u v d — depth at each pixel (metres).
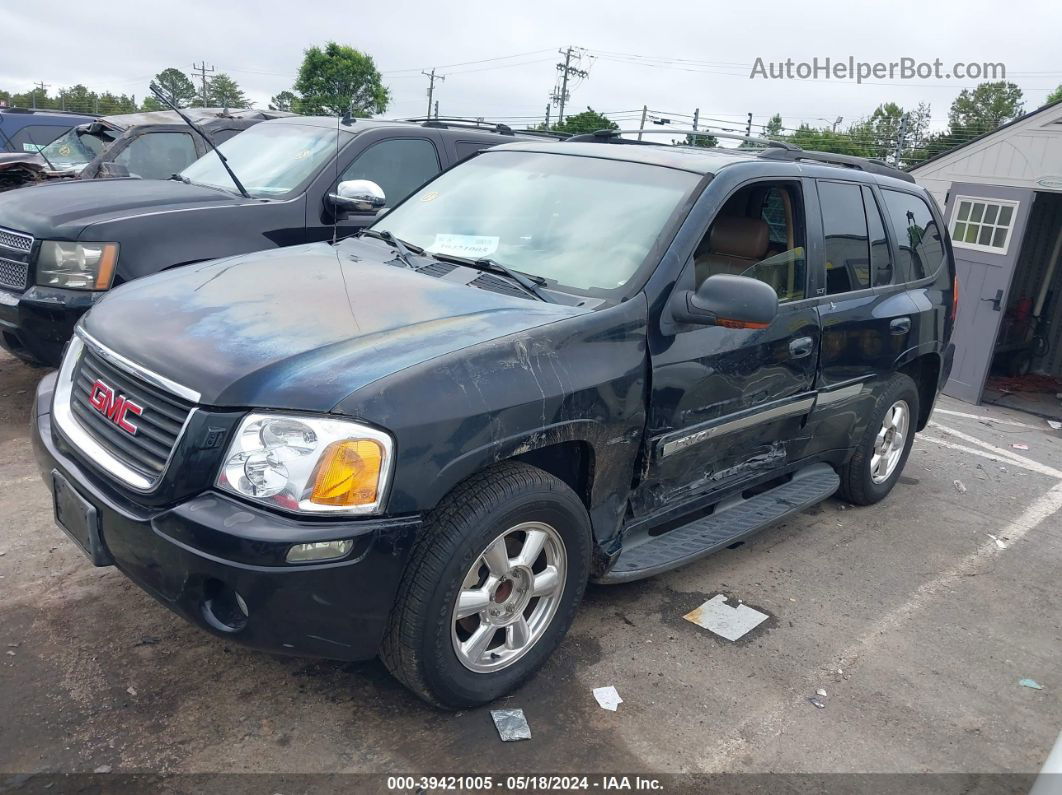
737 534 3.80
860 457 4.94
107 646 3.06
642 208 3.52
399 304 3.02
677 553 3.54
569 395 2.83
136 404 2.59
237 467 2.37
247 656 3.07
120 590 3.42
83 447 2.70
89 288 4.73
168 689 2.87
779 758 2.83
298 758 2.61
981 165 11.46
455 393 2.54
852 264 4.38
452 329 2.79
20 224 4.87
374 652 2.58
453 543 2.57
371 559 2.40
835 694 3.24
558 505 2.86
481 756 2.69
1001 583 4.40
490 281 3.33
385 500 2.40
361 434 2.37
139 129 8.89
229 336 2.68
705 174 3.61
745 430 3.75
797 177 4.01
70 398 2.95
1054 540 5.09
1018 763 2.96
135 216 4.94
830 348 4.15
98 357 2.84
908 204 4.98
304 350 2.58
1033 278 11.91
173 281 3.30
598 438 2.99
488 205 3.90
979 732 3.11
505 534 2.74
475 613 2.77
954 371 9.79
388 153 6.20
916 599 4.12
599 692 3.06
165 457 2.44
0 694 2.76
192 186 5.88
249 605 2.34
